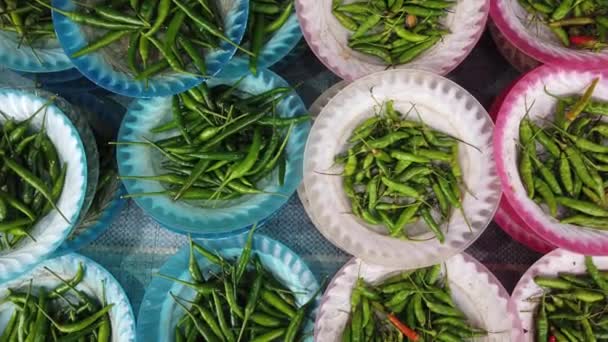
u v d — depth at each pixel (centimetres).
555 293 71
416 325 71
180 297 72
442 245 70
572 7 71
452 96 70
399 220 70
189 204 72
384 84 70
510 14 71
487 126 70
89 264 71
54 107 67
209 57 68
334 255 78
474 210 71
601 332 70
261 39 71
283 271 72
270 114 72
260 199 71
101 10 66
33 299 71
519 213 67
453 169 71
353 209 71
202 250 71
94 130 75
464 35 72
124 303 70
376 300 71
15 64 69
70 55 64
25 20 69
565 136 69
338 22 74
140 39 67
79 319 71
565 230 67
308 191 70
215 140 70
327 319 71
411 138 71
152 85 66
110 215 74
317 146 71
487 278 71
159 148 70
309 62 80
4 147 68
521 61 78
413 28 72
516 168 69
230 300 69
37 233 67
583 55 70
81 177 67
